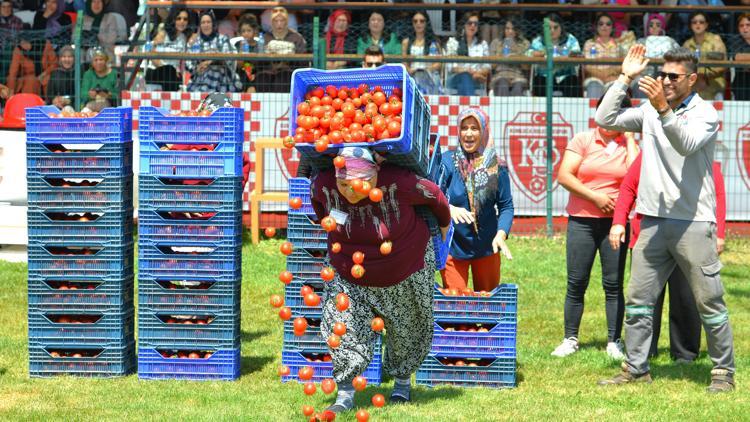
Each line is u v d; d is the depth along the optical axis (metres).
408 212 8.15
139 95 18.77
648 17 22.00
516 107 18.91
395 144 7.74
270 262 16.42
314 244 9.70
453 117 18.86
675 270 10.82
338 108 8.30
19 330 11.88
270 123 18.83
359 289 8.27
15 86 20.44
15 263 16.02
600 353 11.17
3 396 9.05
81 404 8.77
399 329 8.48
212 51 19.97
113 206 9.75
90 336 9.85
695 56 9.27
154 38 21.61
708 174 9.32
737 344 11.79
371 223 8.05
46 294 9.82
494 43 20.83
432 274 8.47
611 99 9.48
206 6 21.30
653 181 9.41
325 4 21.08
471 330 9.77
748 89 20.00
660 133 9.34
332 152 7.99
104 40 21.12
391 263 8.12
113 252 9.79
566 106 18.94
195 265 9.65
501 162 10.20
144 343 9.73
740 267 16.97
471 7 21.16
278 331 12.15
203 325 9.70
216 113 9.54
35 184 9.74
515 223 19.05
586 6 21.30
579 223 11.09
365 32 21.11
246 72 19.47
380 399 8.20
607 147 11.08
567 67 20.05
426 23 20.98
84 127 9.68
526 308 13.84
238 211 9.74
